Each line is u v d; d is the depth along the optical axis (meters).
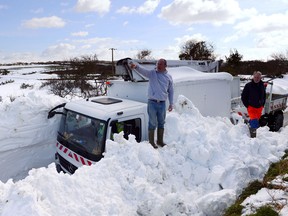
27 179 3.17
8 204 2.80
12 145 5.87
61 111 6.41
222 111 6.92
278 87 10.12
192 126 5.20
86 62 26.53
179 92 5.86
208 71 8.41
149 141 4.84
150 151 4.22
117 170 3.86
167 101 5.70
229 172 4.22
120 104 5.25
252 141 5.06
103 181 3.61
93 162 4.63
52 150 6.48
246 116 7.64
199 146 4.54
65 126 5.55
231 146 4.93
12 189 2.94
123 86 6.09
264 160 4.82
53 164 3.60
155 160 4.12
